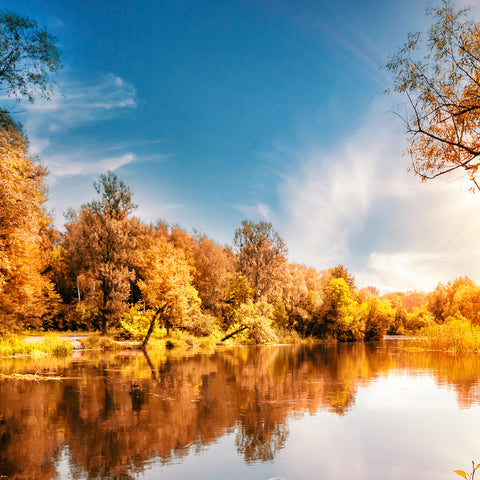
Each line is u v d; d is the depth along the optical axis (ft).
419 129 22.48
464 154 22.66
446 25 21.62
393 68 22.68
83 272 178.70
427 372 61.82
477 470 21.57
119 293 138.92
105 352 97.35
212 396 41.01
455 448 25.21
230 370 63.62
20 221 56.13
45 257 170.40
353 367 69.51
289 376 56.80
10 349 81.92
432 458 23.41
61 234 201.36
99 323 159.94
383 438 27.20
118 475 20.47
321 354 103.40
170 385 47.57
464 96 22.07
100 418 31.53
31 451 23.88
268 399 39.68
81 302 164.04
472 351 106.32
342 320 219.82
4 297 89.15
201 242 207.41
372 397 41.06
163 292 118.52
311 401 38.91
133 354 92.63
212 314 170.40
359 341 233.96
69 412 33.37
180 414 33.24
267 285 193.16
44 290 145.89
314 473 21.02
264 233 198.59
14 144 53.11
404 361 80.64
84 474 20.48
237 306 176.55
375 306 257.96
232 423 30.60
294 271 243.19
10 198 52.85
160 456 23.26
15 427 28.84
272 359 85.56
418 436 27.66
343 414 33.73
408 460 23.04
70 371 58.95
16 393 41.47
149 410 34.47
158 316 123.85
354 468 21.80
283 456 23.56
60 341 93.40
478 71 21.53
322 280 277.85
